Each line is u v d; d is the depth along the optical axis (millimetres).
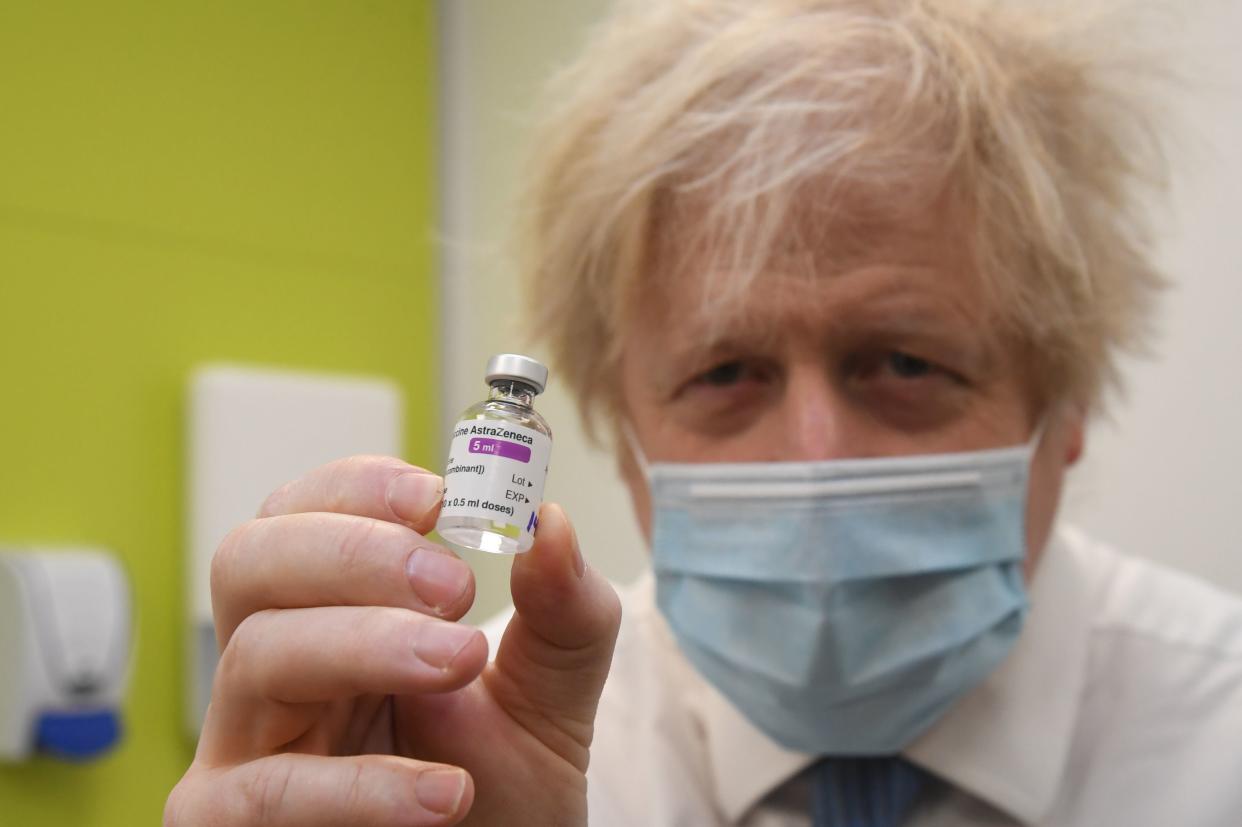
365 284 2320
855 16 1165
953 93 1111
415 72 2418
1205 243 1620
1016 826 1173
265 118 2188
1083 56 1199
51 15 1947
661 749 1273
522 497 742
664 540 1216
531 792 847
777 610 1146
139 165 2035
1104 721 1223
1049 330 1173
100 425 1974
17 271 1898
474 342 2355
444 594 728
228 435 2055
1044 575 1255
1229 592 1588
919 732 1151
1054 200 1119
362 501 772
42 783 1890
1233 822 1155
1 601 1820
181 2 2092
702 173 1142
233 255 2139
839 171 1083
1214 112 1603
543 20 2230
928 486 1135
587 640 812
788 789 1228
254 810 732
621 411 1354
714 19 1231
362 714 845
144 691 2008
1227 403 1598
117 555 1982
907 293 1102
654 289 1197
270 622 748
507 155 2293
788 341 1132
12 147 1903
